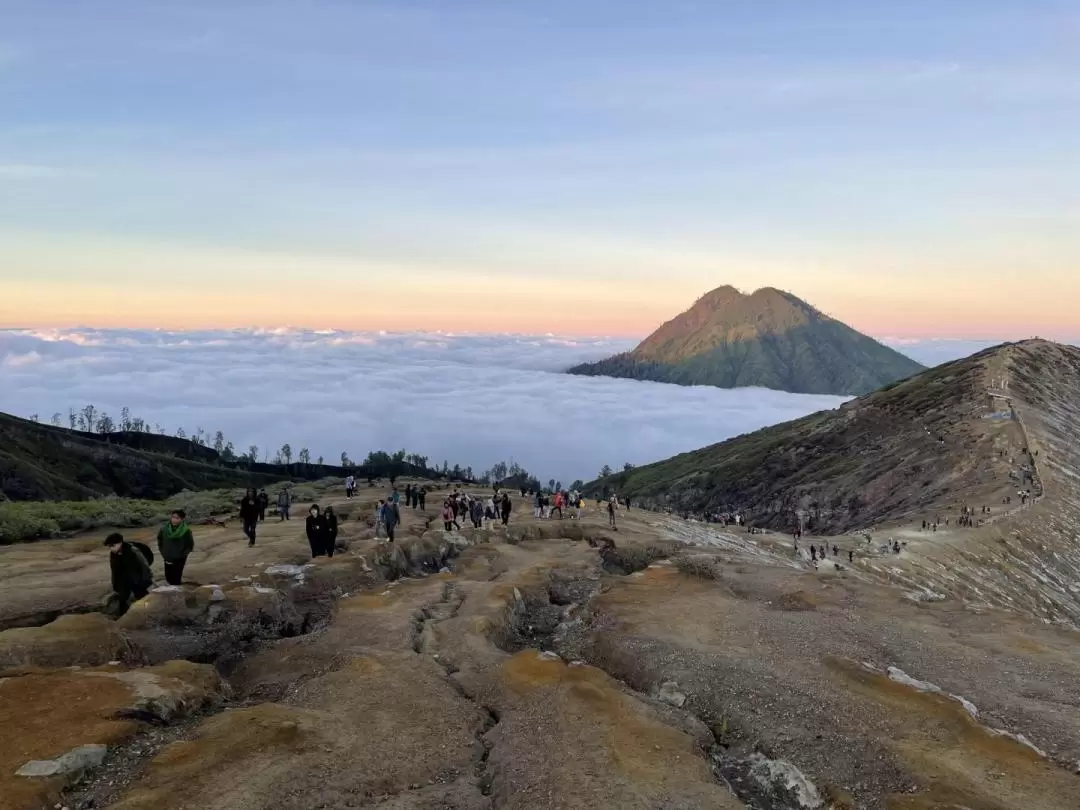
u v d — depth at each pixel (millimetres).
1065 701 16672
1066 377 145125
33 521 35250
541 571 28844
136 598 19000
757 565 33594
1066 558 70500
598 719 13930
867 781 12656
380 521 32531
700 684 16688
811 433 162375
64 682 13469
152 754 11727
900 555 62219
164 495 153750
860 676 16938
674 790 11562
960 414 123312
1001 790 12180
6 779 10211
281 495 40750
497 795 11445
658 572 29516
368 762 12039
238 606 19781
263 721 12898
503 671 16781
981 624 23312
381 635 19141
